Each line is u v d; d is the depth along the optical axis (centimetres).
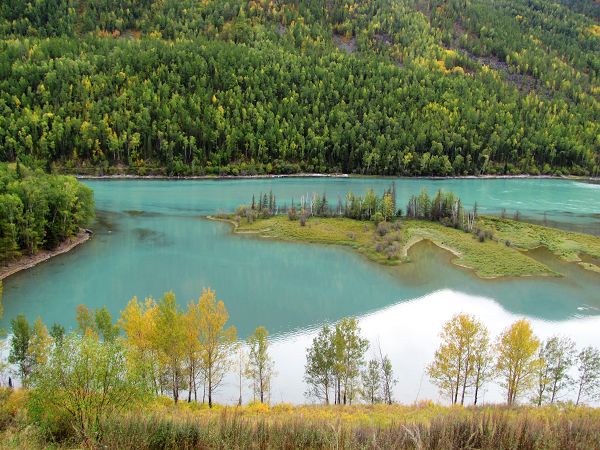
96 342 2591
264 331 4859
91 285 7856
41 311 6775
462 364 4784
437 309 7394
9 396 3173
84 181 18012
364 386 4891
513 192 18350
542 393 4925
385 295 7938
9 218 8450
